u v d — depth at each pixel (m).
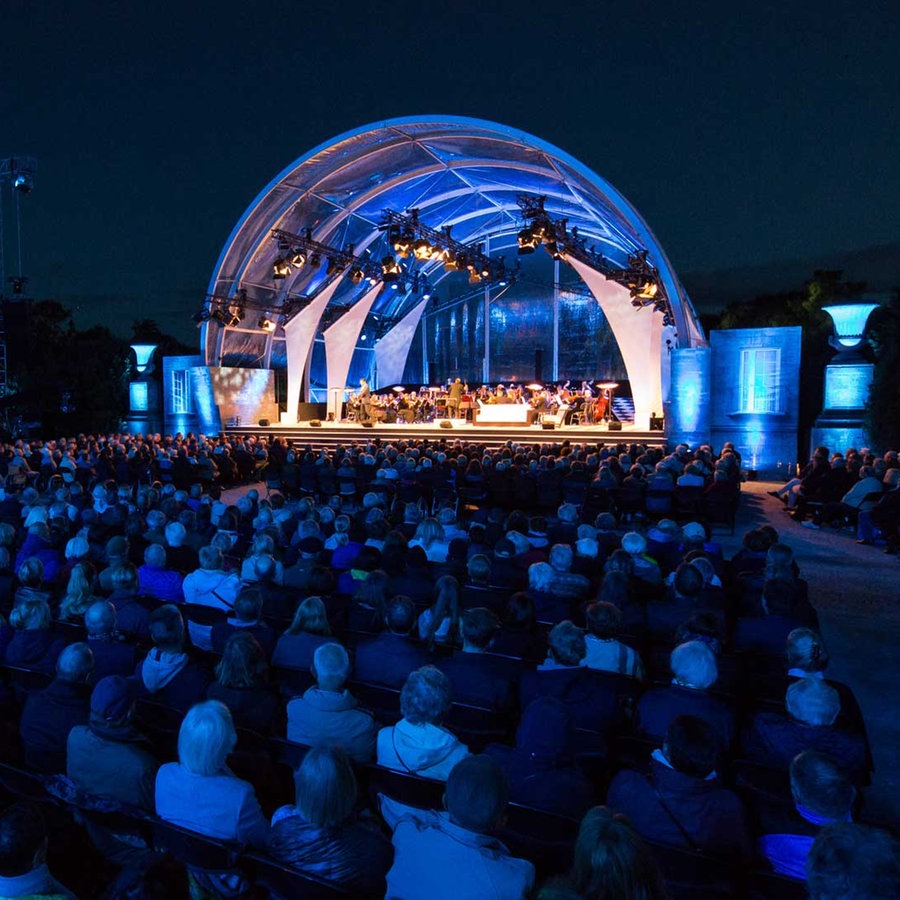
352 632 6.10
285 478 19.03
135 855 3.27
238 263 32.00
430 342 42.22
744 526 15.70
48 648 5.04
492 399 32.62
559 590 6.58
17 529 10.85
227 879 3.03
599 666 4.94
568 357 38.75
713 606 6.31
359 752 3.97
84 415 36.44
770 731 3.73
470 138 27.22
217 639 5.53
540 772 3.25
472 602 6.79
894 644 8.25
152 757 3.57
